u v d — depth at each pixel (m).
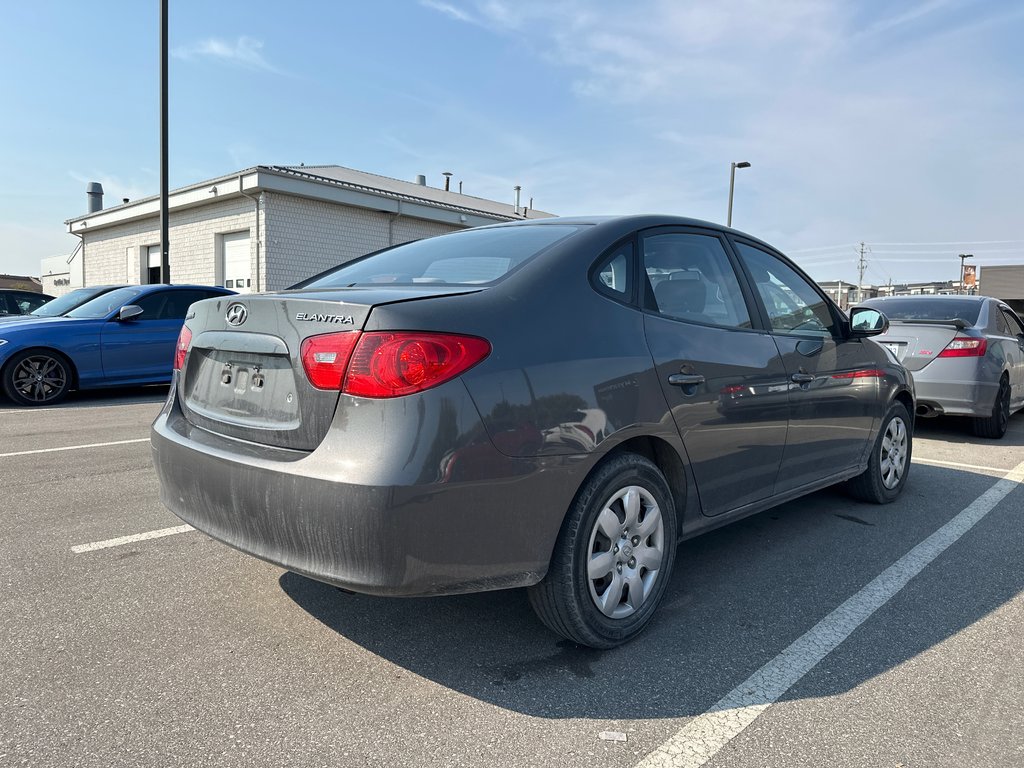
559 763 1.94
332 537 2.07
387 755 1.96
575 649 2.59
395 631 2.70
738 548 3.70
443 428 2.06
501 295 2.36
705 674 2.43
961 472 5.45
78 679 2.32
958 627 2.80
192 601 2.92
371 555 2.03
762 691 2.32
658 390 2.64
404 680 2.36
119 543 3.57
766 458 3.26
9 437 6.30
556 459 2.28
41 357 8.39
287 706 2.19
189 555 3.43
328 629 2.71
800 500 4.62
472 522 2.12
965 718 2.18
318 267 19.03
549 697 2.27
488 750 1.99
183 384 2.84
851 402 3.93
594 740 2.05
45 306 10.12
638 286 2.80
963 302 7.33
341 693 2.27
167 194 14.04
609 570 2.53
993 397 6.62
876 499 4.45
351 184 19.08
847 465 4.04
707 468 2.91
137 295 9.16
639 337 2.65
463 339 2.15
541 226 3.04
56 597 2.94
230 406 2.54
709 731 2.10
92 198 30.12
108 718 2.11
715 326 3.04
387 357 2.06
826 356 3.71
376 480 2.00
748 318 3.28
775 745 2.04
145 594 2.98
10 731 2.03
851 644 2.65
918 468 5.59
